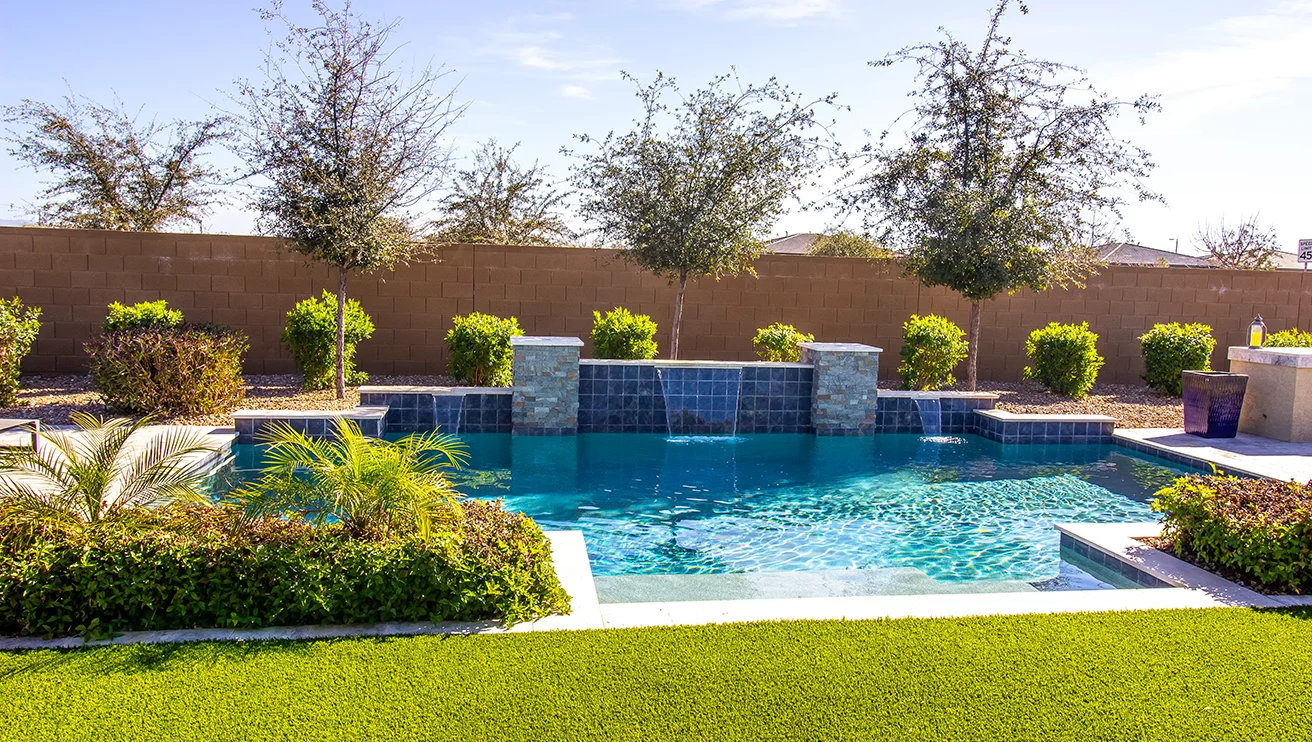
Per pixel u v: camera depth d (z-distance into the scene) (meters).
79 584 3.88
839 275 13.76
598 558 5.88
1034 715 3.26
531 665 3.58
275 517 4.50
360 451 4.53
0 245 11.59
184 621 3.95
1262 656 3.82
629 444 9.57
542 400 9.71
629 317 12.03
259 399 10.44
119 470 4.68
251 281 12.28
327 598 3.98
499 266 12.94
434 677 3.46
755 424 10.49
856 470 8.63
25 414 9.21
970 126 11.53
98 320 11.97
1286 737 3.14
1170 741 3.10
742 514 7.04
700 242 11.27
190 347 9.25
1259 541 4.86
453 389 9.91
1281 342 12.95
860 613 4.26
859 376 10.30
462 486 7.68
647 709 3.24
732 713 3.23
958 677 3.55
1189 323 14.53
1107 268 14.25
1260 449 9.29
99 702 3.20
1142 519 7.05
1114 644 3.91
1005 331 14.15
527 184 22.83
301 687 3.35
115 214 16.59
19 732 2.97
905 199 11.80
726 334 13.63
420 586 4.08
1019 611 4.34
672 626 4.03
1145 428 10.50
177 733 2.99
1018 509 7.31
